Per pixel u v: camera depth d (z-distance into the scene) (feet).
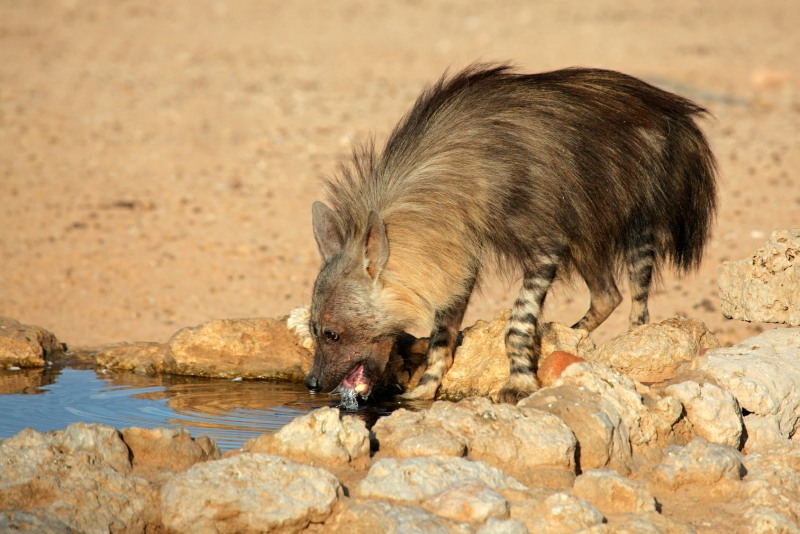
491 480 56.80
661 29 363.97
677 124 89.40
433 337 86.17
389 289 79.61
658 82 258.37
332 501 53.42
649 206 88.33
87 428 58.49
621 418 64.75
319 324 80.38
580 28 364.58
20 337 96.32
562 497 53.72
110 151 201.77
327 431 60.18
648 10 408.67
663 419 66.03
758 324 114.52
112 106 240.73
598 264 87.76
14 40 318.65
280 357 91.91
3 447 56.65
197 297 128.77
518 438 61.21
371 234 77.92
